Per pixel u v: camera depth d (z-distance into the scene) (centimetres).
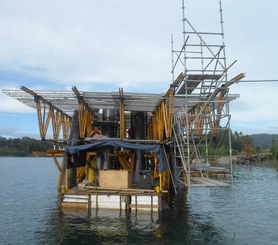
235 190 3409
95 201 1927
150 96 1975
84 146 1956
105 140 2041
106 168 2216
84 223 1666
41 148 14038
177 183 2533
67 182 2039
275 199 2761
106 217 1777
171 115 1883
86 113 2191
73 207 1939
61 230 1559
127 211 1888
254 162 11506
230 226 1705
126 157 2419
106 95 1969
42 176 5712
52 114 2238
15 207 2289
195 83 1870
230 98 2039
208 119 1966
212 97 1864
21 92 1986
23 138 15488
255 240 1448
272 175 5866
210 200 2645
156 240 1412
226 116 1675
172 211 2062
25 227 1659
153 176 2289
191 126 1953
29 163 12694
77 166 2091
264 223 1791
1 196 2908
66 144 2300
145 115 2538
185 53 1723
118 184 1948
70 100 2080
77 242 1386
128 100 2083
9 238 1466
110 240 1408
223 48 1769
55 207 2273
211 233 1550
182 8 1761
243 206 2373
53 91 1936
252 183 4303
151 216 1812
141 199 1903
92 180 2272
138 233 1507
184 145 1920
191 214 1992
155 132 2452
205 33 1770
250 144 12975
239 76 1627
